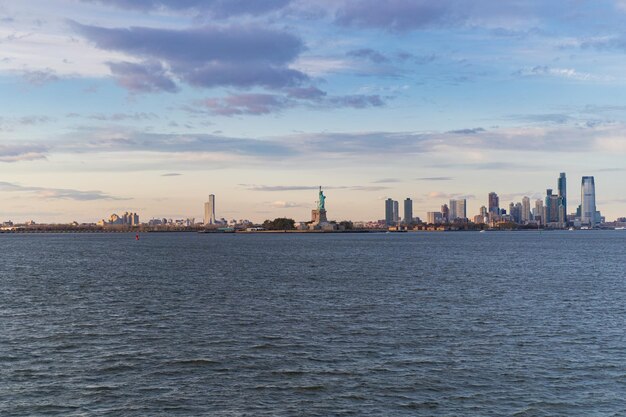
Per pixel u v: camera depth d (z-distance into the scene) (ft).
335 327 176.24
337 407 107.76
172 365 134.10
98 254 617.62
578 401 110.22
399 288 276.00
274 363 135.44
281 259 508.53
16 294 259.39
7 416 103.50
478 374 126.31
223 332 169.58
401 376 125.18
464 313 200.64
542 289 270.87
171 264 449.06
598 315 196.03
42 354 144.25
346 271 374.43
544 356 140.56
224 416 103.60
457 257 534.78
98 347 151.43
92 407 107.76
